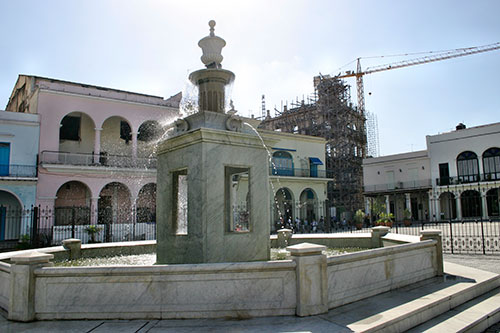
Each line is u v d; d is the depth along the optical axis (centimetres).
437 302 545
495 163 3812
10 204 2472
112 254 974
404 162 4419
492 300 627
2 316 507
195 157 627
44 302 488
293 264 479
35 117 2481
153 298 474
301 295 471
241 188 2898
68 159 2709
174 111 2998
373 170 4659
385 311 489
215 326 437
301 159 3628
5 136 2386
